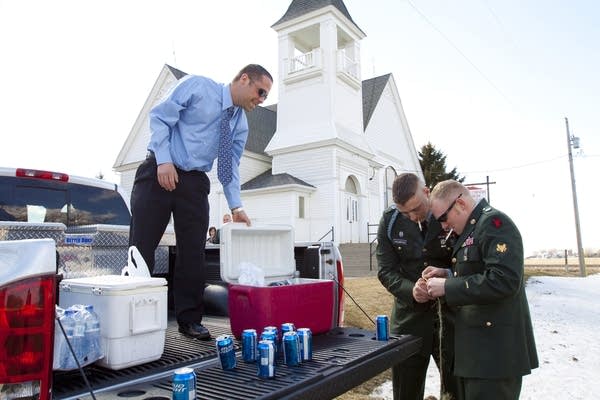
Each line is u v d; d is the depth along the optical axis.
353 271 15.65
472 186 9.30
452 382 2.91
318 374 1.79
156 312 1.95
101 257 3.13
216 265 3.49
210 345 2.31
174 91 2.55
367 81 26.02
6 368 1.23
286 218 18.59
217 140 2.73
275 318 2.31
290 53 20.58
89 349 1.71
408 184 2.83
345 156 19.75
